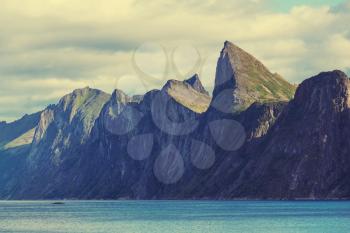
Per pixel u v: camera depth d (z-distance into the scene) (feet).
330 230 617.21
